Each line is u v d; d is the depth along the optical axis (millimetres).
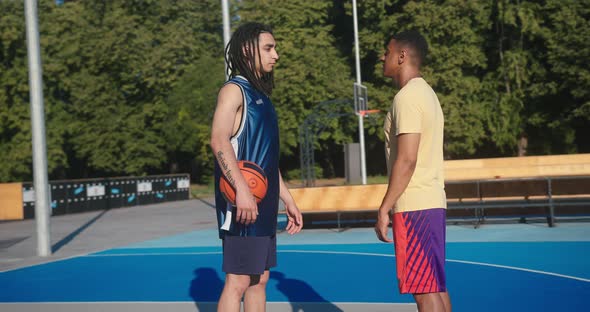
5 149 44125
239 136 3764
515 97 41406
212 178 47781
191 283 8234
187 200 33625
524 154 44000
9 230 18672
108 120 44594
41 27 42969
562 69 38469
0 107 42594
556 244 10727
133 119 45562
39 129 11602
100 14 48000
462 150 43156
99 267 10055
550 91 40500
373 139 51062
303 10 44688
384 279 8008
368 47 45094
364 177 32250
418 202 3682
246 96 3781
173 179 33156
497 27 41906
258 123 3797
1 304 7145
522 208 16500
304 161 36844
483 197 16359
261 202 3777
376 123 42969
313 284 7793
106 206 27875
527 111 42812
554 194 16000
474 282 7484
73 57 44344
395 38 3863
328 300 6742
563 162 18297
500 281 7484
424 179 3701
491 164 18719
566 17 37688
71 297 7496
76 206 25953
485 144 47219
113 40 43906
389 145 3850
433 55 41406
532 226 13844
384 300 6652
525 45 42594
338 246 11742
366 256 10258
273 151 3887
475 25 42500
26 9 11242
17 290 8133
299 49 43688
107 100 45250
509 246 10711
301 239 13250
